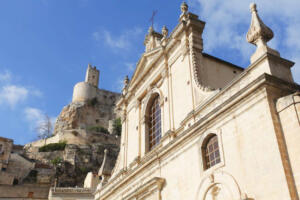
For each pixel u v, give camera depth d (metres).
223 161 15.09
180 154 18.59
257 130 13.80
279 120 13.25
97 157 76.69
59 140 84.19
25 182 64.25
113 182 26.95
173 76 22.81
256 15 16.16
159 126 23.61
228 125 15.48
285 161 12.34
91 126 103.00
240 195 13.61
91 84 117.81
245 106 14.77
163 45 24.55
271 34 15.73
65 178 68.62
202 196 15.82
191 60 21.20
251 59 15.66
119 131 97.69
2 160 66.19
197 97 19.41
